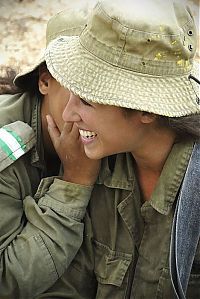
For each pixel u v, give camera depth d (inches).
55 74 62.9
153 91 60.4
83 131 65.2
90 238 76.6
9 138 71.9
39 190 73.9
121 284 75.3
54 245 71.4
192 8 119.4
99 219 76.0
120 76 60.4
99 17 60.6
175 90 61.3
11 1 131.6
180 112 60.9
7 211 72.4
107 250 76.0
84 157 71.4
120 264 75.0
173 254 66.2
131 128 63.8
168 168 69.1
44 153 76.9
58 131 72.4
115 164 73.2
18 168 72.9
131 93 59.7
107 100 59.5
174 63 60.9
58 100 71.0
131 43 59.4
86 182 72.7
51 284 73.3
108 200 74.6
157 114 61.3
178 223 66.1
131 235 73.9
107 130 63.3
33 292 73.0
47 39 78.4
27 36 125.0
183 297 67.4
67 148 71.1
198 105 62.7
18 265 71.1
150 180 72.5
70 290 78.4
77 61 62.2
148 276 73.7
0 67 116.6
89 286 79.7
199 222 67.4
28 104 76.1
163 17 59.7
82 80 61.2
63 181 72.6
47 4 129.8
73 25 75.3
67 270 77.9
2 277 72.1
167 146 68.8
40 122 75.3
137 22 58.9
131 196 72.9
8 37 124.7
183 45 60.6
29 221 72.8
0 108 75.3
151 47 59.6
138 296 74.8
